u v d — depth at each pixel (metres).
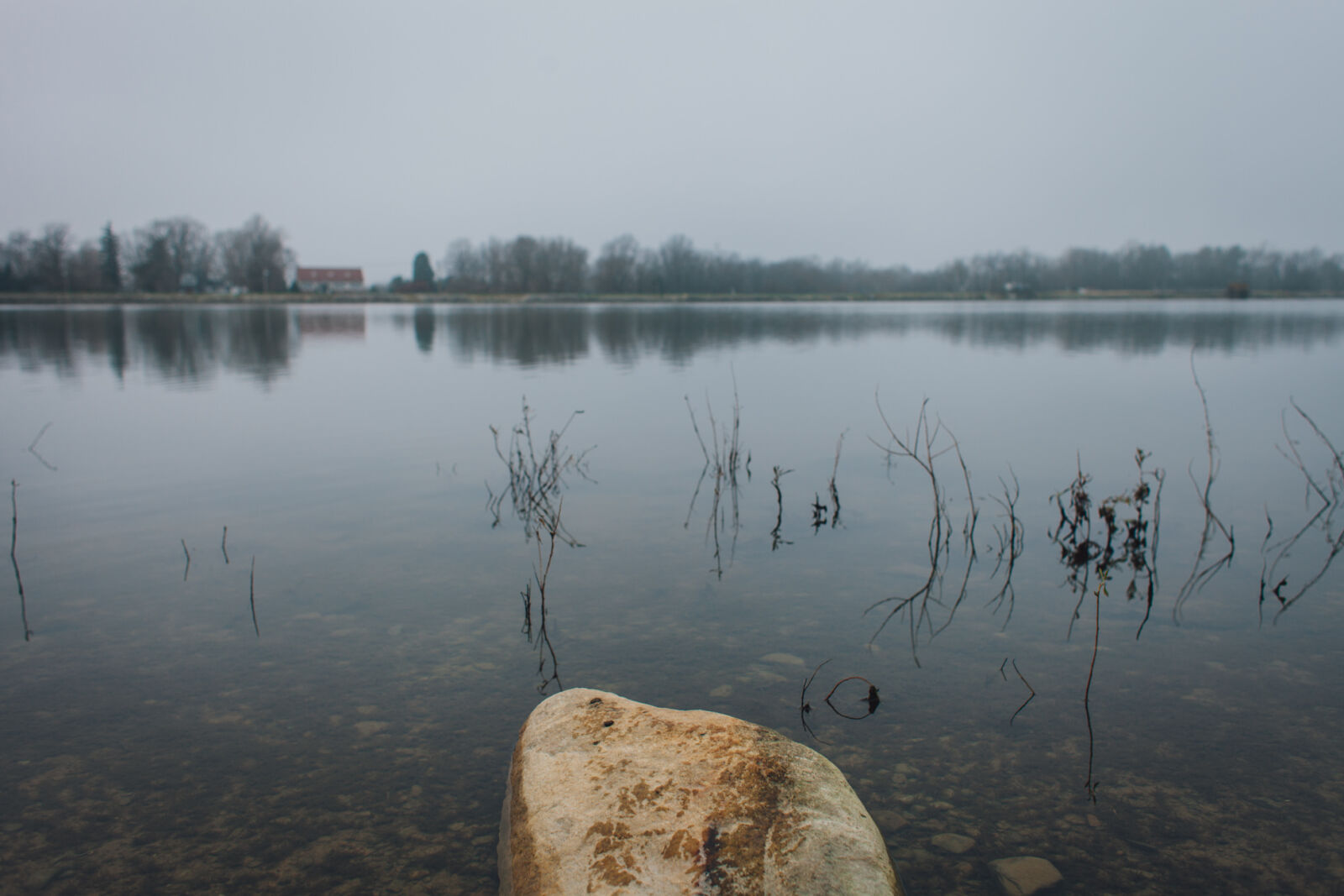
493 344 28.89
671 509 7.63
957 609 5.26
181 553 6.44
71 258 91.06
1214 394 14.80
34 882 2.93
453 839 3.15
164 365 21.34
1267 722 3.90
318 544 6.64
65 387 16.69
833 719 3.93
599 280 106.56
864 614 5.18
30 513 7.54
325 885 2.91
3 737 3.85
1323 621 5.04
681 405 13.96
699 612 5.21
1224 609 5.25
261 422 12.41
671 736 3.15
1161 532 6.88
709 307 77.69
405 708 4.07
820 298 103.69
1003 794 3.38
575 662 4.52
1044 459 9.56
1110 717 3.96
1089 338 30.11
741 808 2.72
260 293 100.56
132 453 10.19
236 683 4.34
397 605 5.36
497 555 6.35
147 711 4.07
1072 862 2.98
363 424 12.25
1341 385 15.91
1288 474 8.76
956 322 44.75
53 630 5.00
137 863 3.03
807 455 9.92
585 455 9.99
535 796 2.93
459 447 10.55
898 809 3.29
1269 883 2.88
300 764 3.63
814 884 2.46
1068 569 5.99
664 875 2.50
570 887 2.51
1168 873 2.93
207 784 3.50
